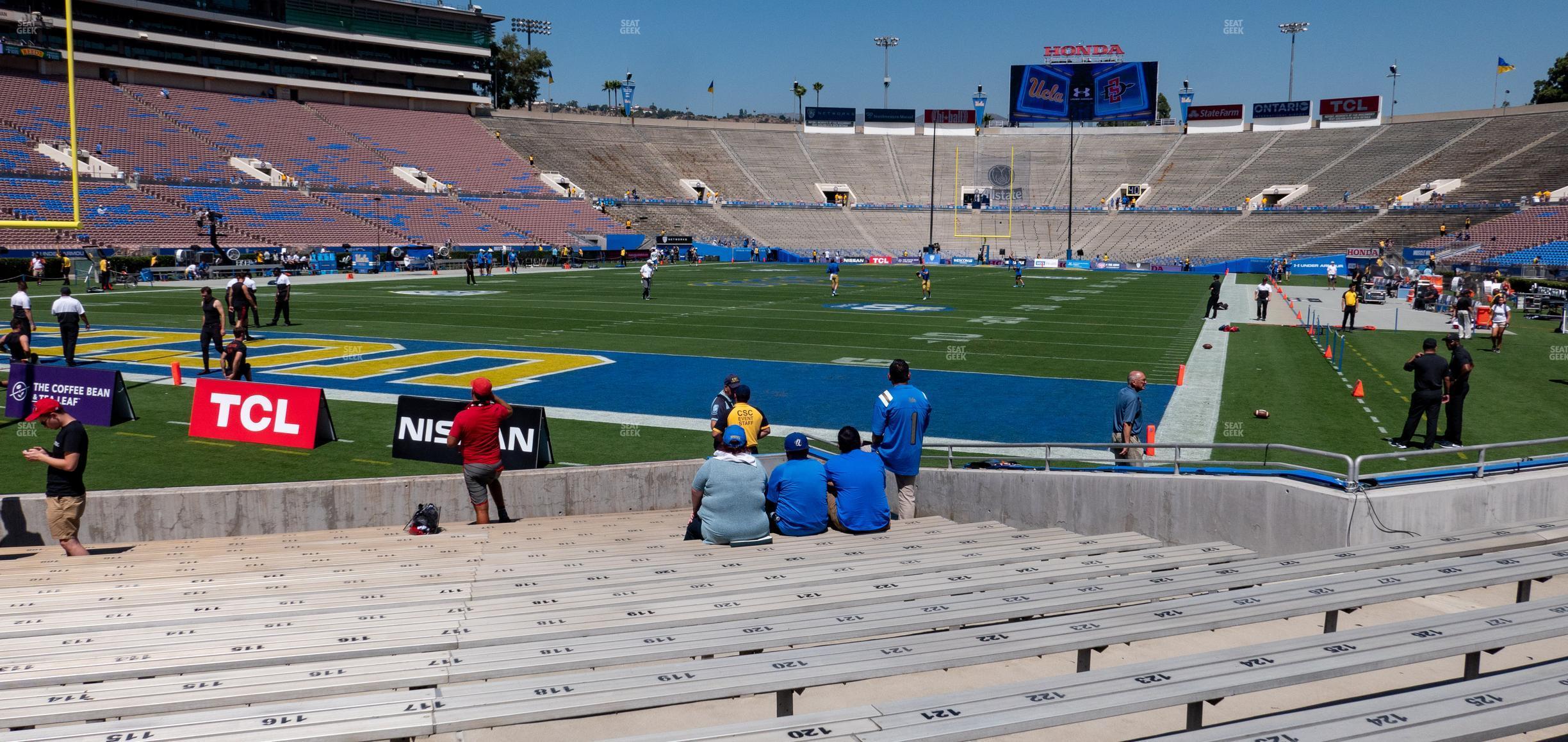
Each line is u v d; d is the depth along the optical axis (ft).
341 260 175.01
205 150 208.54
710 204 286.05
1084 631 14.64
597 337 86.02
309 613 17.89
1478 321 87.10
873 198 303.68
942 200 303.68
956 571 20.95
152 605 18.93
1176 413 52.65
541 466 41.11
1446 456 42.70
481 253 205.05
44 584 23.09
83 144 189.37
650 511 38.32
